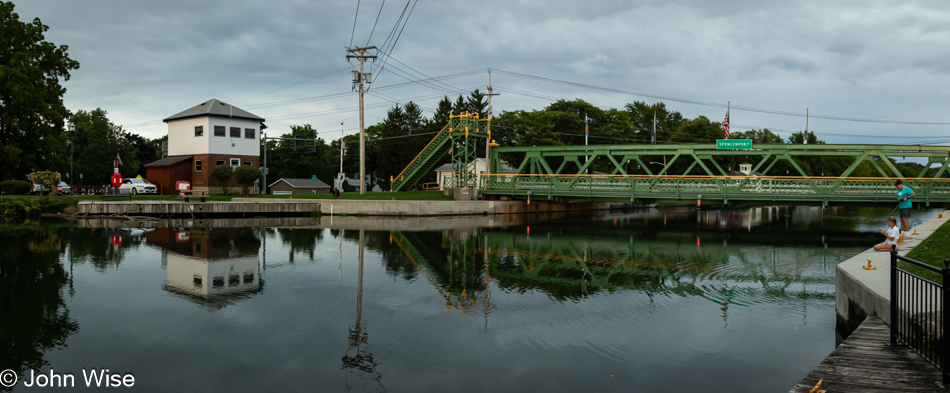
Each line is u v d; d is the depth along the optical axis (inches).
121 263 751.1
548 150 1743.4
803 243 1098.1
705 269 758.5
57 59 1754.4
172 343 413.7
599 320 484.1
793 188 1365.7
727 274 716.7
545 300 559.5
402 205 1630.2
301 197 1876.2
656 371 361.7
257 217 1572.3
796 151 1379.2
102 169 2677.2
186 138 2178.9
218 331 444.1
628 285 639.1
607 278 684.1
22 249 874.1
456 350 404.2
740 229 1437.0
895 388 256.7
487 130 1889.8
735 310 520.1
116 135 2903.5
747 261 836.0
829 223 1675.7
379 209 1637.6
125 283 620.7
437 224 1428.4
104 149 2689.5
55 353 390.0
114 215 1477.6
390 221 1486.2
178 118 2178.9
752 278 685.3
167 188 2123.5
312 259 804.6
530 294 588.1
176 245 939.3
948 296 253.9
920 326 297.9
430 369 366.3
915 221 1525.6
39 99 1627.7
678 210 2532.0
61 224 1321.4
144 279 643.5
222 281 638.5
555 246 1018.1
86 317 480.4
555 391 330.3
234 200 1782.7
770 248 1009.5
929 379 266.4
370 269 729.0
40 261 762.2
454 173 1888.5
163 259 787.4
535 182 1723.7
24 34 1676.9
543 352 399.5
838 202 1318.9
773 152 1406.3
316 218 1560.0
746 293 596.1
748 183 1417.3
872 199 1282.0
